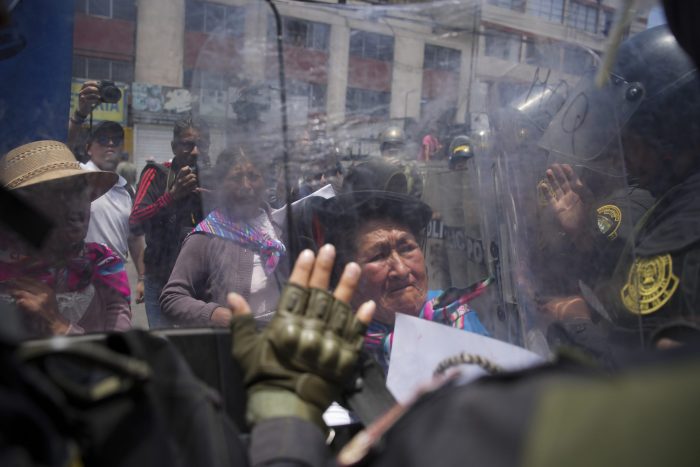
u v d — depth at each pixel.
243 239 1.05
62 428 0.46
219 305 1.16
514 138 0.99
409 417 0.45
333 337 0.70
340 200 0.95
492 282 0.99
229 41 0.93
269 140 0.95
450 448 0.39
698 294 0.78
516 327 0.99
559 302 0.97
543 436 0.36
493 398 0.40
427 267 1.00
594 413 0.36
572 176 0.98
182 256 1.23
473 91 0.98
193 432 0.54
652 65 0.94
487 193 0.99
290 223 0.96
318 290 0.72
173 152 1.39
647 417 0.35
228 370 0.74
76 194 1.07
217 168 1.00
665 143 0.95
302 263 0.75
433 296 1.00
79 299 1.13
